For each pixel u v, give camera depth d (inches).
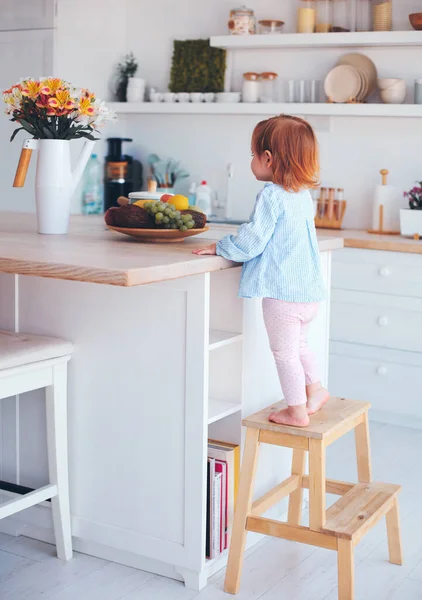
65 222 112.7
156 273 81.0
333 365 168.6
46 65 184.5
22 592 94.5
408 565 103.5
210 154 199.3
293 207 94.3
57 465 99.9
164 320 94.2
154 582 98.0
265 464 109.1
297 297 93.2
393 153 180.5
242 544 94.7
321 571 101.7
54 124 110.4
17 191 189.8
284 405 101.3
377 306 162.2
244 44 183.9
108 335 98.2
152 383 96.0
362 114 172.6
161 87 203.0
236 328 102.2
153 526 98.0
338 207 181.3
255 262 94.9
